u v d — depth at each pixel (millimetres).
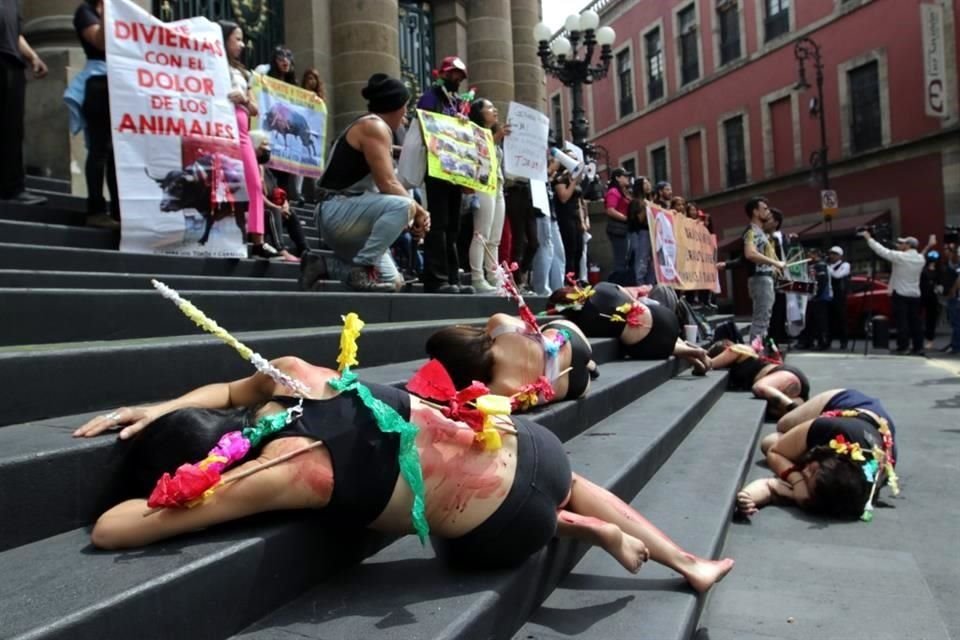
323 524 2094
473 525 2127
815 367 10906
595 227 14891
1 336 2828
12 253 4102
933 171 21047
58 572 1638
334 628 1811
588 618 2334
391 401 2131
